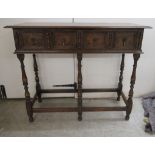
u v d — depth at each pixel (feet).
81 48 4.58
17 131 5.30
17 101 6.93
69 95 7.07
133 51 4.60
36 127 5.47
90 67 6.52
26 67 6.46
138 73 6.70
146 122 5.59
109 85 6.86
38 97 6.72
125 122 5.65
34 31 4.39
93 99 7.04
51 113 6.16
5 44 6.08
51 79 6.70
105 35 4.46
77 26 4.33
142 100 6.79
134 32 4.44
